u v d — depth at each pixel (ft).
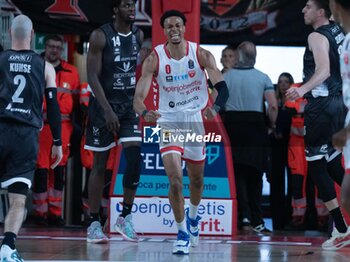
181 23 50.72
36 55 44.65
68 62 80.28
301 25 77.92
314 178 54.24
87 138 58.95
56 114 47.09
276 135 73.41
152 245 56.13
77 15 77.82
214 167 64.34
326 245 54.08
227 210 64.23
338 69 53.26
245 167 70.03
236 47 78.38
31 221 77.05
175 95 51.11
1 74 43.83
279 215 76.38
